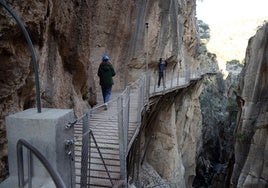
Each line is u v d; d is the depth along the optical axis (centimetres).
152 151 1691
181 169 1975
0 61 414
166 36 1862
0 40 402
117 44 1573
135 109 1045
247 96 1769
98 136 687
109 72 955
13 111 455
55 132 277
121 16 1527
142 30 1653
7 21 405
